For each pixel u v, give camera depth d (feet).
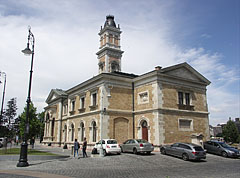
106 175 36.52
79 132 92.79
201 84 91.20
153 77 77.82
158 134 71.36
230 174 38.78
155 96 75.46
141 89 83.25
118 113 80.94
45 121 142.51
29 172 38.14
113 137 77.77
